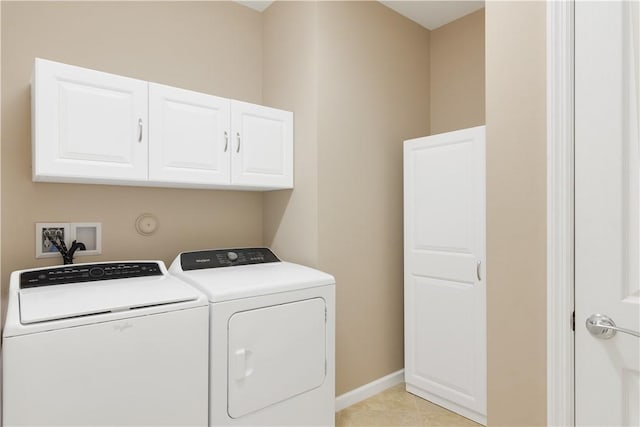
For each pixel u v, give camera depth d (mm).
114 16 1920
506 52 1238
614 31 1046
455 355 2117
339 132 2195
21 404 1074
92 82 1536
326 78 2129
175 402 1344
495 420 1261
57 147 1456
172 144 1754
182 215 2156
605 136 1059
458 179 2107
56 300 1283
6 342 1061
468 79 2652
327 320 1809
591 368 1079
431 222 2246
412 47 2723
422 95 2799
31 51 1695
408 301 2385
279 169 2148
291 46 2254
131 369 1254
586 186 1091
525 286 1188
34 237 1705
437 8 2574
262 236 2508
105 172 1565
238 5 2400
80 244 1794
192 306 1396
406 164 2395
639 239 1019
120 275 1646
